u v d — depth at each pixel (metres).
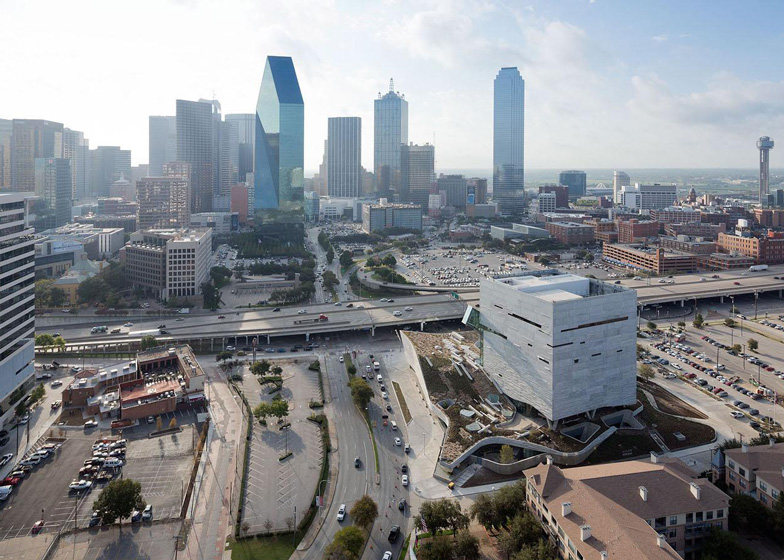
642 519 149.38
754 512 163.50
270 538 173.62
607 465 181.62
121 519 178.62
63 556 164.00
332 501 194.00
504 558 163.75
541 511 166.12
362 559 165.62
